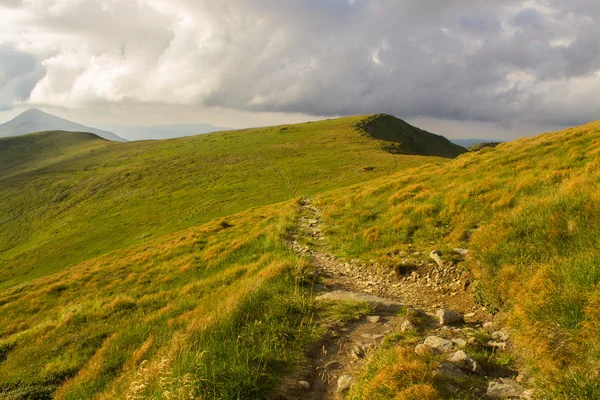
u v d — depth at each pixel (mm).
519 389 4590
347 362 6066
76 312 17219
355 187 30516
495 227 9844
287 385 5484
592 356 4504
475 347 5922
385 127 149625
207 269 18859
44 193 115125
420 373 4852
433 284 9602
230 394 5133
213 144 137750
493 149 24234
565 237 7961
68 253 62781
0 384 10562
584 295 5469
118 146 185750
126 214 76438
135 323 13203
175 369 5719
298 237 17328
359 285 10531
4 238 91062
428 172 23594
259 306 8234
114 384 8367
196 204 67812
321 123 155500
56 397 9203
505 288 7363
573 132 20094
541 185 12773
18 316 21312
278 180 70062
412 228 13602
